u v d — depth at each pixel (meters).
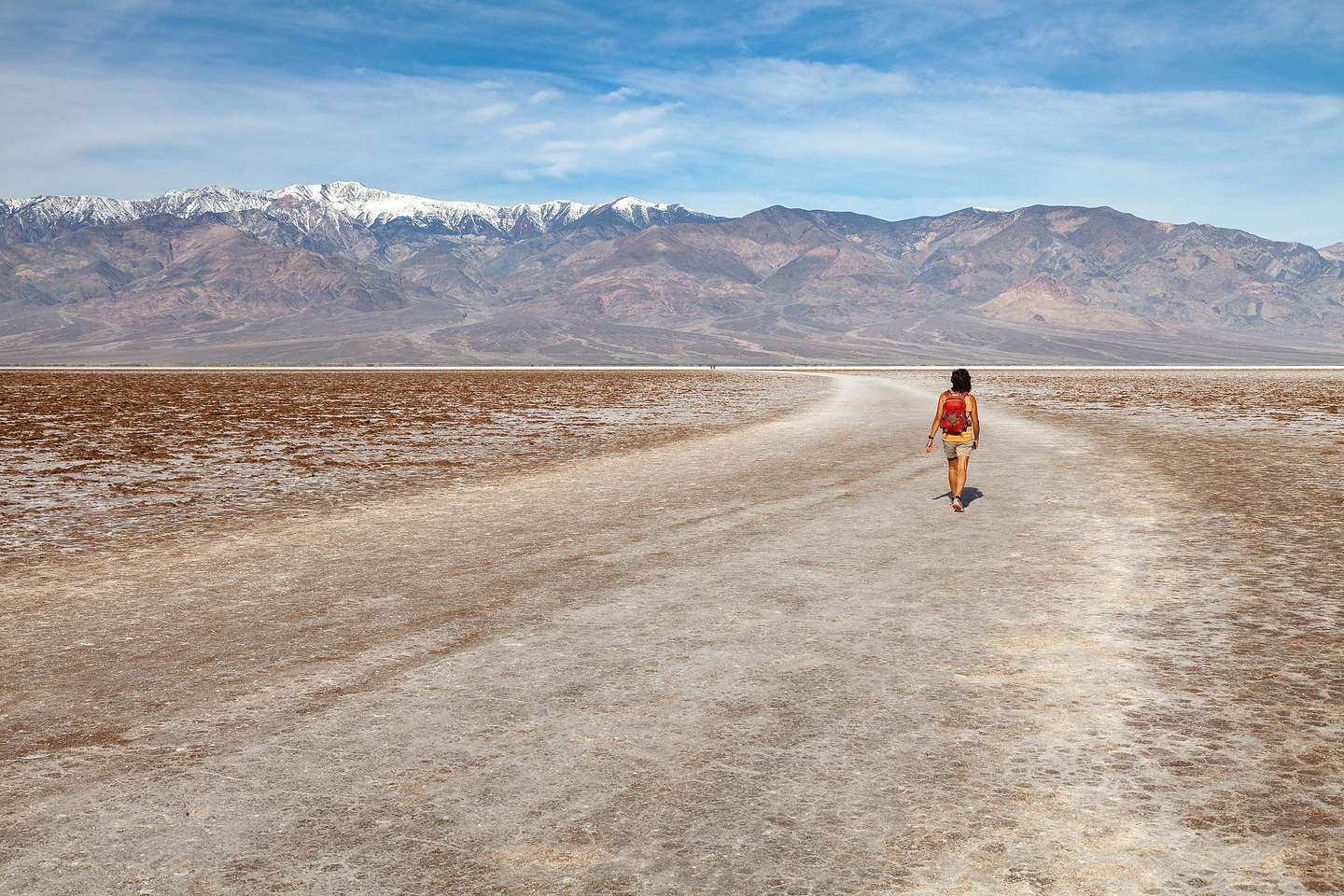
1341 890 3.50
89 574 9.32
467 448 23.28
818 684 5.75
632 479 16.62
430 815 4.12
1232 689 5.59
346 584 8.66
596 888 3.55
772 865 3.69
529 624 7.18
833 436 25.17
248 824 4.06
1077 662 6.13
